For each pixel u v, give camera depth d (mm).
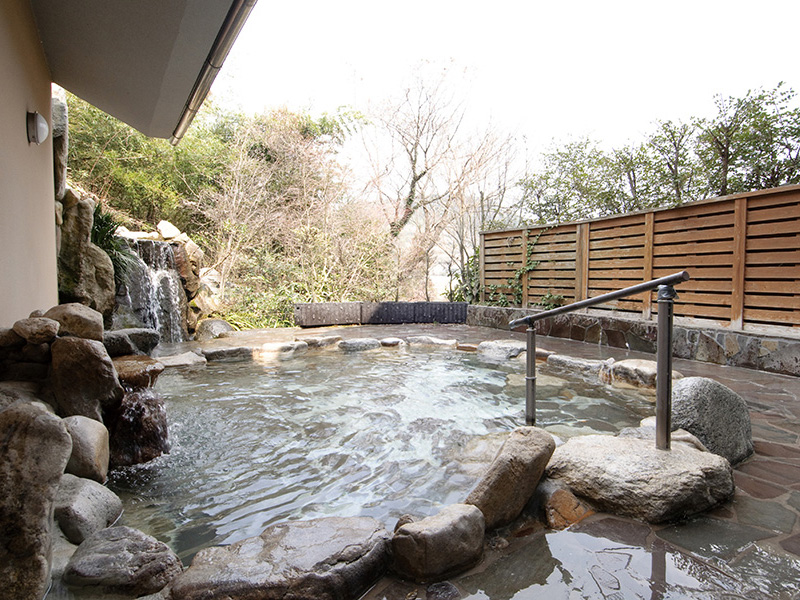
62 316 2492
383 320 9484
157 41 3285
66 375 2299
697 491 1908
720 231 5301
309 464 2678
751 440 2684
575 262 7375
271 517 2064
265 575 1390
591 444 2297
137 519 2047
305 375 5062
